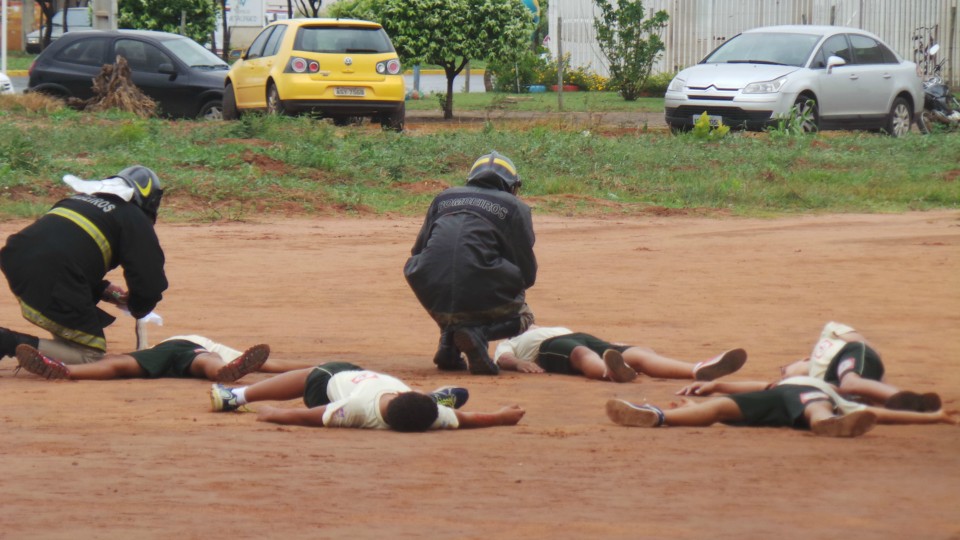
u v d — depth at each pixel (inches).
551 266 904.3
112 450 363.9
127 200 530.9
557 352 541.6
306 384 435.2
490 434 399.9
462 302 541.3
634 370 528.1
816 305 740.7
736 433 398.9
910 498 296.2
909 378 513.3
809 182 1443.2
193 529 269.7
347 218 1191.6
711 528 268.1
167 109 1785.2
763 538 259.0
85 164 1304.1
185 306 731.4
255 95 1691.7
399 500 298.8
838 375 440.8
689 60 2768.2
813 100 1733.5
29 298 519.8
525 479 323.6
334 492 307.7
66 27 2987.2
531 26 2134.6
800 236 1094.4
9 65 2974.9
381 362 567.8
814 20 2652.6
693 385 478.6
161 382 515.8
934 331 648.4
